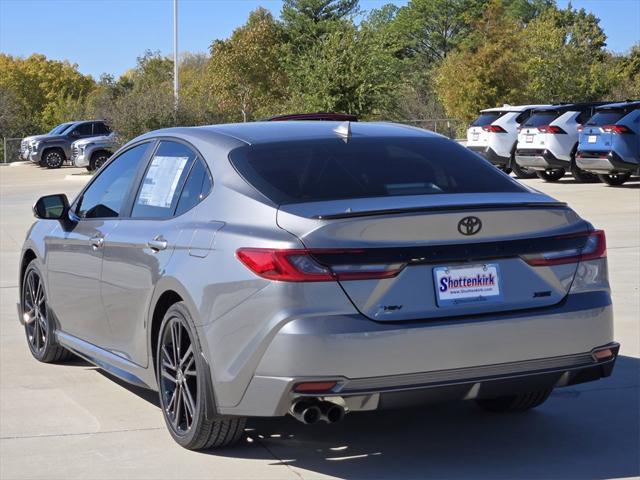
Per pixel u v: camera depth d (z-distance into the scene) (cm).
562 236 459
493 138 2462
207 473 462
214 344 453
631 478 448
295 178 479
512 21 5575
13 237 1521
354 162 500
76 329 632
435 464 473
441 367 429
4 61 8488
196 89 6000
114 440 516
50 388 630
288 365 420
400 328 423
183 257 484
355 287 423
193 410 484
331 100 3491
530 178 2452
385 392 423
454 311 435
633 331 755
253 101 5597
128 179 588
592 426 529
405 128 564
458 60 5138
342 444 505
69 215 646
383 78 3566
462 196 466
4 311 907
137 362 542
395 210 430
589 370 465
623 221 1492
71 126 3947
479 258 439
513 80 5019
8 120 5106
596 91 5491
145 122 3366
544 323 446
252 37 5719
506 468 465
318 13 6794
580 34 5653
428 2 9375
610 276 1005
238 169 490
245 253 438
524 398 542
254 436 520
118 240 554
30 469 473
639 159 2011
